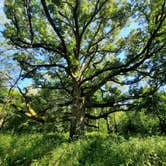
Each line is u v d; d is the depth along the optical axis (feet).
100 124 120.26
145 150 47.85
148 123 107.55
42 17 78.74
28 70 82.43
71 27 81.92
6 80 69.26
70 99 85.40
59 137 69.15
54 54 86.99
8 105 71.87
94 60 91.56
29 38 76.48
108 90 91.35
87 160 49.70
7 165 53.11
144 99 87.61
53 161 50.11
